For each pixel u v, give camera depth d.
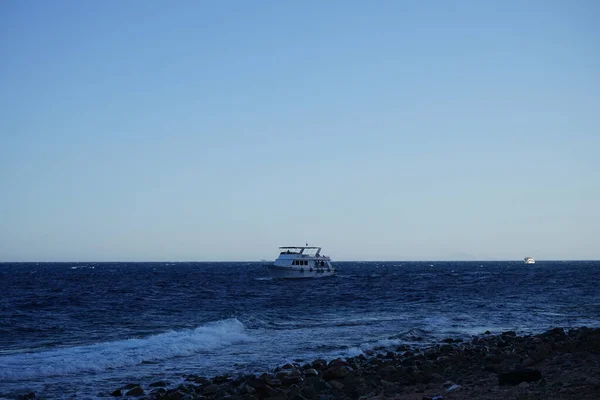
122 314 43.06
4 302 54.62
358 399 15.34
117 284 97.75
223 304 52.44
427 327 33.72
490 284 89.81
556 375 15.83
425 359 21.78
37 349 25.80
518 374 15.39
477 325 35.38
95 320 38.59
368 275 145.00
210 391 16.89
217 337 28.33
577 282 94.81
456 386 15.52
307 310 45.72
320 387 16.88
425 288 79.25
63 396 16.75
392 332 31.48
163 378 19.58
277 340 28.61
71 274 158.50
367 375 18.75
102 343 26.14
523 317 39.75
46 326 34.78
